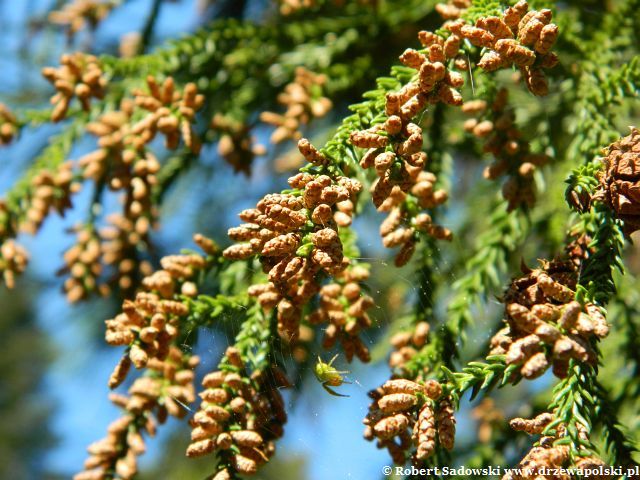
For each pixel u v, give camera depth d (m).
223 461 0.38
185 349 0.42
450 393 0.36
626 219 0.37
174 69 0.48
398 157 0.36
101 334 0.60
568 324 0.35
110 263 0.49
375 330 0.46
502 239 0.43
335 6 0.52
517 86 0.49
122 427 0.41
